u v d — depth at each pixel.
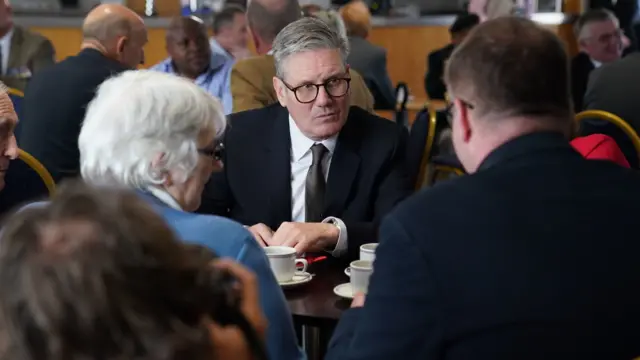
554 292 1.25
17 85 5.45
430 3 8.28
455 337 1.27
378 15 7.79
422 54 7.59
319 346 2.26
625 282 1.27
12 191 2.59
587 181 1.34
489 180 1.35
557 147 1.38
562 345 1.25
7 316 0.75
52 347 0.74
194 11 7.64
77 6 7.81
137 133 1.56
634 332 1.27
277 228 2.51
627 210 1.31
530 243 1.27
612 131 3.71
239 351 0.87
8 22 5.65
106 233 0.78
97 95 1.67
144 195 1.59
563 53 1.39
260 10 3.84
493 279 1.26
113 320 0.74
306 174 2.52
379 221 2.37
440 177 4.30
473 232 1.29
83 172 1.61
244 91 3.66
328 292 2.00
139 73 1.67
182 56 5.14
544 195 1.32
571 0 6.94
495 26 1.42
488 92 1.37
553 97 1.37
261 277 1.57
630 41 6.55
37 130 3.69
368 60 5.52
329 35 2.42
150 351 0.74
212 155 1.67
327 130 2.44
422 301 1.28
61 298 0.74
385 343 1.30
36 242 0.78
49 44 5.90
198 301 0.80
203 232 1.55
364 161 2.51
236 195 2.54
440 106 5.85
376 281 1.34
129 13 4.02
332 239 2.26
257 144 2.56
